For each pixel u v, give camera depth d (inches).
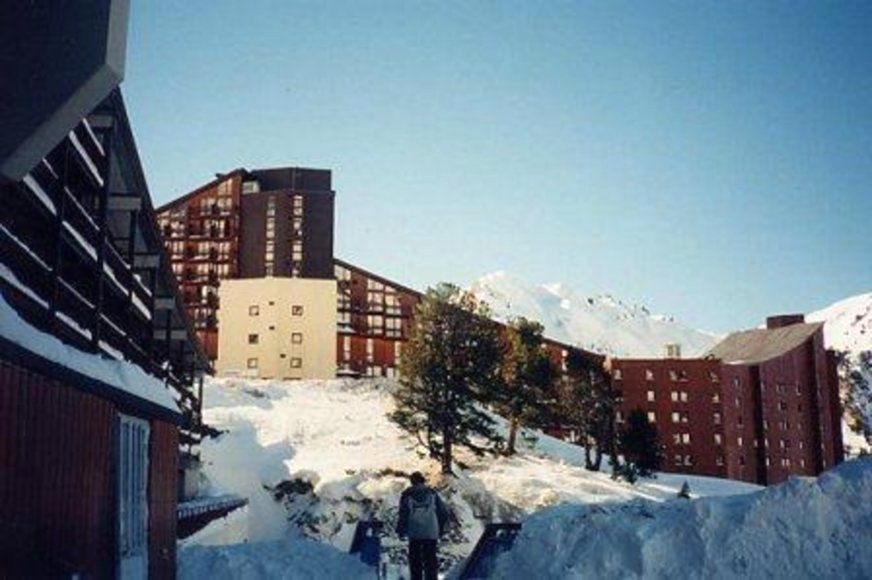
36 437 287.3
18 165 216.1
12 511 266.1
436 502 466.3
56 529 307.1
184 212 3494.1
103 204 470.6
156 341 936.9
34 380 284.0
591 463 2637.8
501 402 2386.8
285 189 3435.0
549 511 405.7
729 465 3567.9
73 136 411.2
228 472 1973.4
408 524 462.0
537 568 363.9
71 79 212.1
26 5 216.2
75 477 329.4
